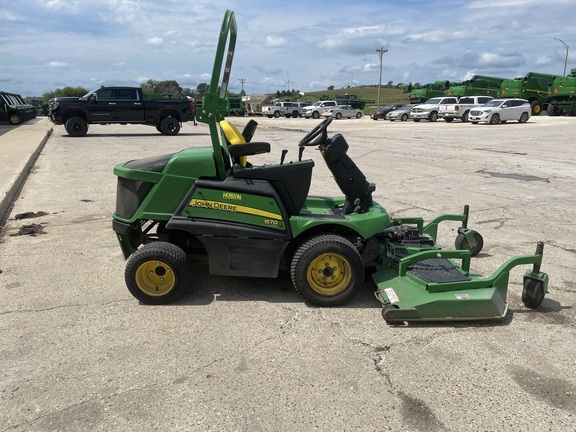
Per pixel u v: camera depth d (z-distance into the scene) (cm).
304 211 418
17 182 855
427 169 1094
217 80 365
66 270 460
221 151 381
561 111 3591
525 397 270
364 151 1436
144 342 326
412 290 364
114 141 1706
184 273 374
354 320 360
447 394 272
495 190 862
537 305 379
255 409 257
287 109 4556
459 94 4106
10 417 250
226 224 373
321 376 288
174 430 241
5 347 318
